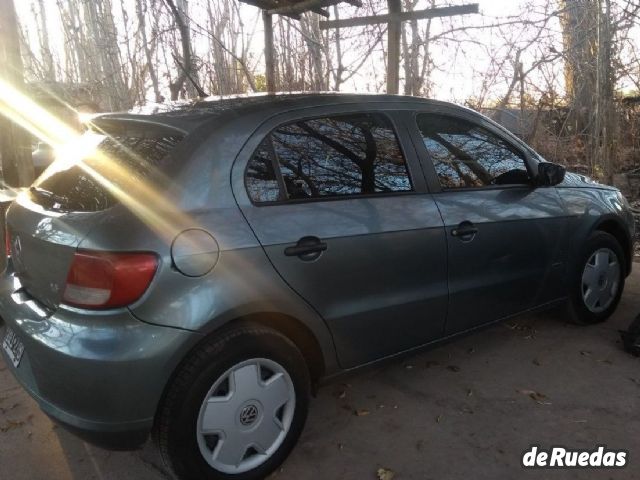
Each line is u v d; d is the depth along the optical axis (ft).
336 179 8.76
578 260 12.33
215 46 28.19
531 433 9.08
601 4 24.29
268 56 19.10
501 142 11.27
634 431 9.06
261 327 7.79
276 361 7.89
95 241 6.92
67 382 6.91
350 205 8.72
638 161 30.01
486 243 10.37
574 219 12.09
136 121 8.45
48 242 7.47
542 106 28.48
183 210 7.25
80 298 6.97
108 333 6.78
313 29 28.55
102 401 6.82
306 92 9.69
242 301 7.44
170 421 7.14
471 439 8.97
